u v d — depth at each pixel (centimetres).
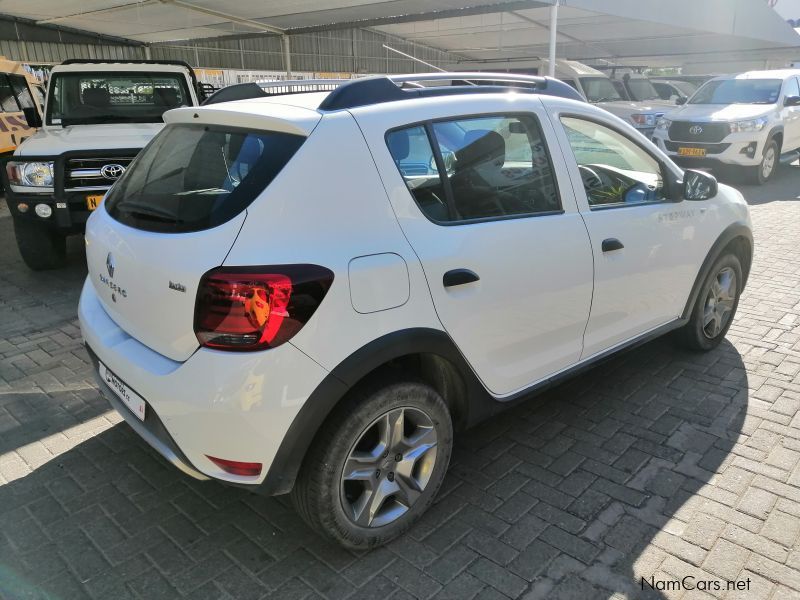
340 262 213
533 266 273
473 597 226
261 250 204
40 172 527
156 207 239
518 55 2098
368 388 228
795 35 1991
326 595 228
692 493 281
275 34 1266
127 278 235
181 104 697
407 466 248
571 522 263
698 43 1886
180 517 270
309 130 221
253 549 251
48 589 230
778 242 698
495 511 271
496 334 266
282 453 212
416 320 232
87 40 1328
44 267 609
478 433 332
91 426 340
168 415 214
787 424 336
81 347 441
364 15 1067
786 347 430
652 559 243
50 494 284
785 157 1161
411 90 258
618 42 1862
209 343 205
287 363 204
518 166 281
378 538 246
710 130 1059
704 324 405
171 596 228
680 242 353
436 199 249
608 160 326
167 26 1154
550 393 373
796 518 264
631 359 415
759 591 227
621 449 316
